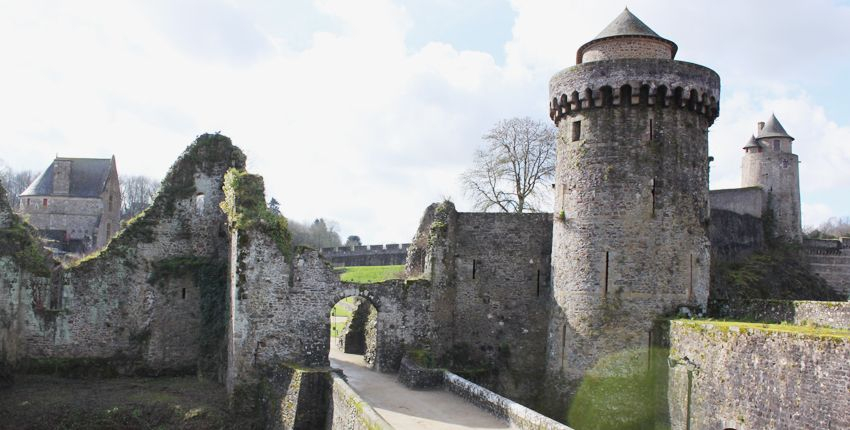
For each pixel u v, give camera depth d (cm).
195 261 3431
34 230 3331
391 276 5488
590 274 2766
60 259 3553
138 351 3303
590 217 2794
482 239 3488
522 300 3416
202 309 3391
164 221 3441
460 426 2284
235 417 2855
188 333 3388
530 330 3391
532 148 5275
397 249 7281
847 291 5450
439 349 3334
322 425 2694
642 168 2744
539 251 3431
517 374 3362
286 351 2998
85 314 3238
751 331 1984
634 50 2895
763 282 4912
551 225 3434
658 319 2630
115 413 2731
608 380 2655
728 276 4791
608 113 2803
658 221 2717
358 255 7425
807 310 2284
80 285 3244
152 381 3216
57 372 3145
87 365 3203
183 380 3259
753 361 1964
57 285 3212
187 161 3528
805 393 1762
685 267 2714
